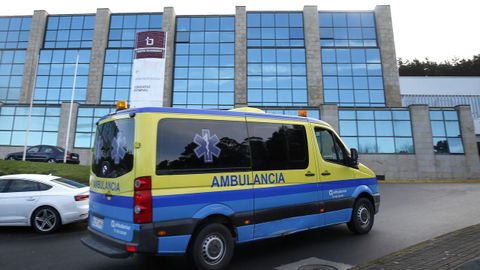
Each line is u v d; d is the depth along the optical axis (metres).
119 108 5.47
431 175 28.33
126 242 4.45
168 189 4.55
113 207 4.77
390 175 28.53
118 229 4.63
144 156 4.45
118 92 36.53
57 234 7.91
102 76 36.91
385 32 37.03
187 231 4.62
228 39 37.59
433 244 5.97
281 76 36.47
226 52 37.28
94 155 5.63
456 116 29.52
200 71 36.88
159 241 4.39
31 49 37.66
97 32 37.56
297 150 6.14
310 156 6.30
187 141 4.85
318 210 6.25
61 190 8.20
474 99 43.06
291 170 5.95
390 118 29.62
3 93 37.50
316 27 37.22
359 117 29.77
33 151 22.81
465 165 28.44
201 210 4.79
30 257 5.93
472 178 28.25
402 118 29.59
